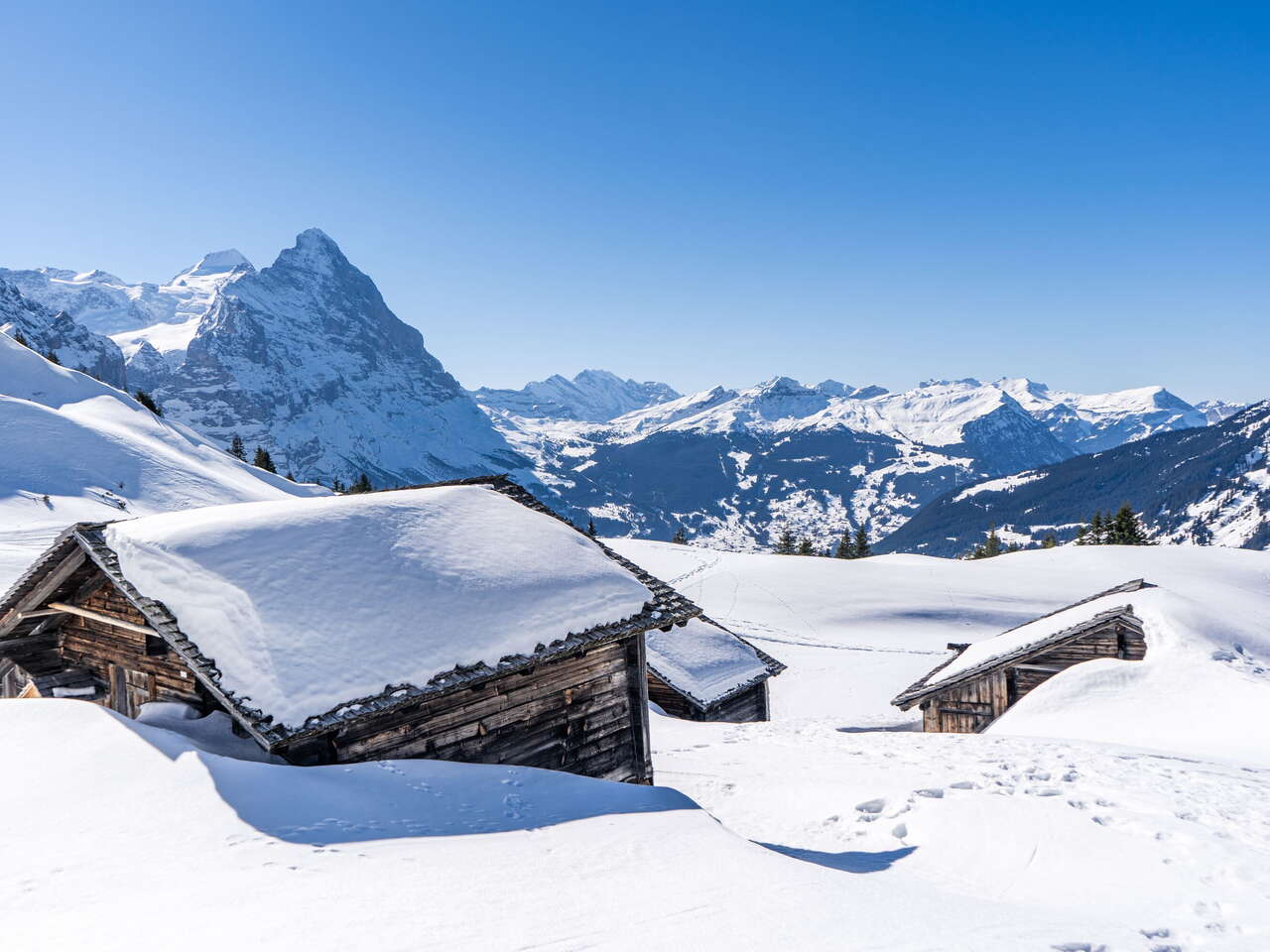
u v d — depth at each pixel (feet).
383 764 32.73
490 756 39.27
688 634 103.04
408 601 37.42
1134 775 44.32
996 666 87.86
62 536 40.01
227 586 34.22
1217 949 21.50
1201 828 33.24
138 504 209.05
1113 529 355.56
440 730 37.01
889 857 32.63
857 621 209.36
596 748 45.39
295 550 37.40
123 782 28.43
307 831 25.85
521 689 41.29
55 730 33.32
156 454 246.88
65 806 26.63
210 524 38.06
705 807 46.47
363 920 19.54
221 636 32.40
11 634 46.29
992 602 226.38
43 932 18.60
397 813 28.55
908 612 216.54
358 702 31.32
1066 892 26.94
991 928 21.85
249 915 19.56
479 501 50.75
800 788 47.78
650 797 34.06
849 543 392.47
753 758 61.62
